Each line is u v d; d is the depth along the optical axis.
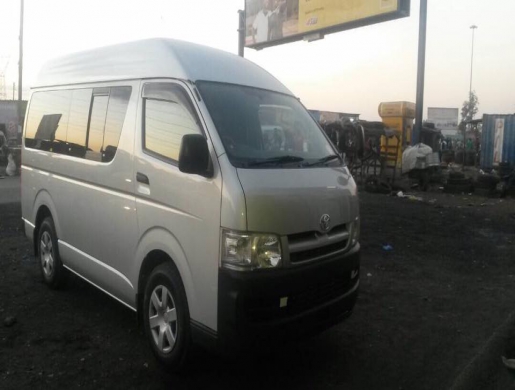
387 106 20.66
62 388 3.81
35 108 6.61
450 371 4.32
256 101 4.55
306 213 3.92
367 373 4.26
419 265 7.65
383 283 6.76
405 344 4.86
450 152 29.75
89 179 5.04
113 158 4.70
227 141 3.90
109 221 4.77
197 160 3.70
